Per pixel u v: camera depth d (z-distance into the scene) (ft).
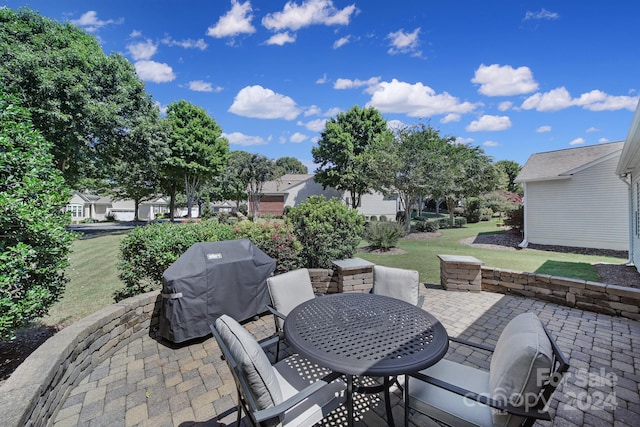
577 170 30.40
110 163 46.80
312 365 6.93
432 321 7.11
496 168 61.00
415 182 39.17
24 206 7.94
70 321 12.76
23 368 6.40
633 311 12.05
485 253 28.55
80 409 7.11
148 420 6.80
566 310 13.23
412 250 30.07
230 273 11.14
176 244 13.21
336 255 17.47
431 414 5.52
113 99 41.09
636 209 21.99
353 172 64.34
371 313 7.55
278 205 94.79
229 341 5.17
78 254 29.01
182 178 69.10
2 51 31.65
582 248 30.66
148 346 10.23
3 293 7.71
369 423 6.66
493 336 10.94
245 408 5.56
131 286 13.17
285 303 9.38
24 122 9.04
